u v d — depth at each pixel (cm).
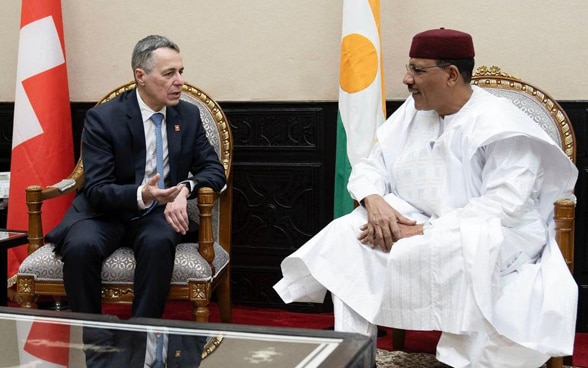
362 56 367
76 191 390
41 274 316
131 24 426
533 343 257
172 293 312
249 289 422
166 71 328
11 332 195
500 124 281
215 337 184
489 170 288
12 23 442
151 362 175
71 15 432
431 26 385
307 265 288
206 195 318
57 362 180
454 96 295
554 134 326
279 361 166
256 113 412
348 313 282
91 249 307
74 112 435
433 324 265
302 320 395
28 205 333
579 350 348
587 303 376
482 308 256
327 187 407
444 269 264
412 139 310
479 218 273
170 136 340
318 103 403
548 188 297
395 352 343
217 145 367
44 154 405
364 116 367
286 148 410
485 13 378
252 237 420
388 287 271
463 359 262
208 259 321
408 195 301
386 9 390
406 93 392
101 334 192
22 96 407
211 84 419
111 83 431
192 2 417
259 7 408
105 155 330
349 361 162
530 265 274
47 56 407
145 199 314
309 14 402
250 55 412
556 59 372
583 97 371
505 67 378
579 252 375
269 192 415
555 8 370
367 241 284
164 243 308
